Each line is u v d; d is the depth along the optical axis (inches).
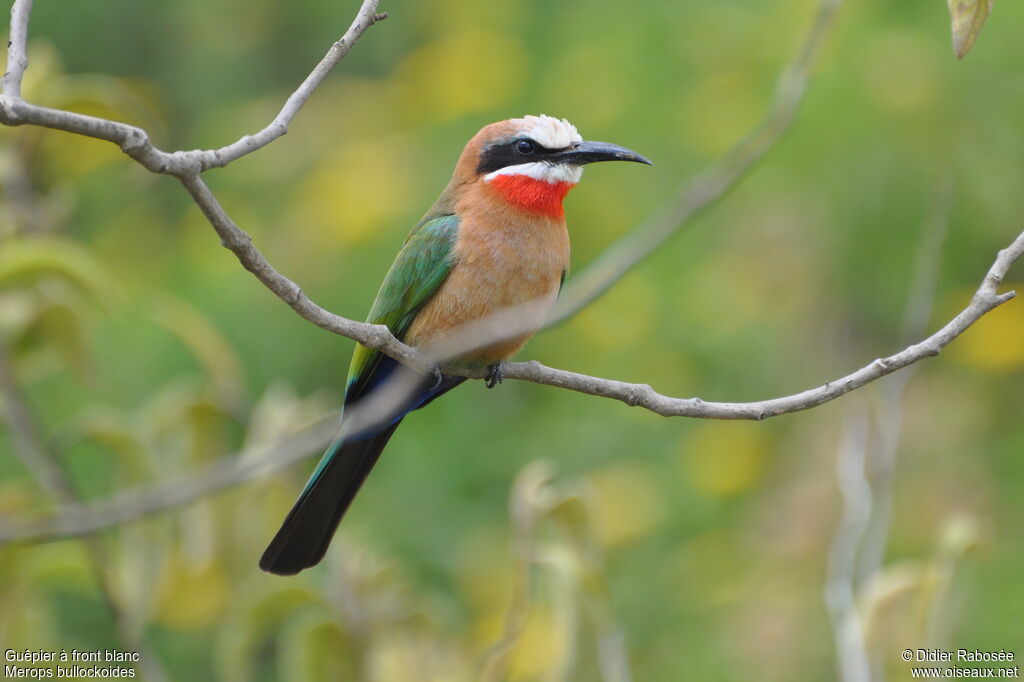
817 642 464.4
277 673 450.0
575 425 501.7
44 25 611.5
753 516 513.0
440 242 357.7
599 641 336.5
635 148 517.3
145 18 621.0
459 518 474.0
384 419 346.6
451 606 451.2
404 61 596.4
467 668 360.5
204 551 359.6
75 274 339.9
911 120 483.2
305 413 370.9
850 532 350.3
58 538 309.7
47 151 372.5
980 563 440.1
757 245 535.5
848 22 498.3
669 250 528.4
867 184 487.2
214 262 526.6
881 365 280.4
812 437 521.3
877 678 325.1
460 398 506.0
